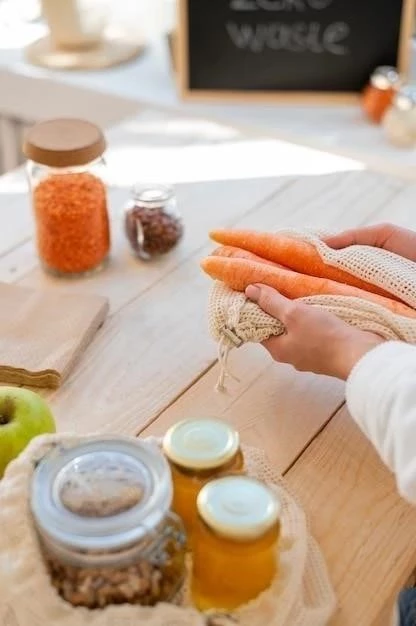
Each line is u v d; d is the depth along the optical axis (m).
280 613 0.68
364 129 1.62
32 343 0.99
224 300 0.95
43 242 1.13
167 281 1.15
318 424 0.91
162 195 1.17
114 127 1.52
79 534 0.62
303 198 1.32
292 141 1.61
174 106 1.71
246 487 0.68
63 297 1.07
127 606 0.65
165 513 0.65
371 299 0.93
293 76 1.70
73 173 1.13
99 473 0.67
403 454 0.74
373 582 0.74
